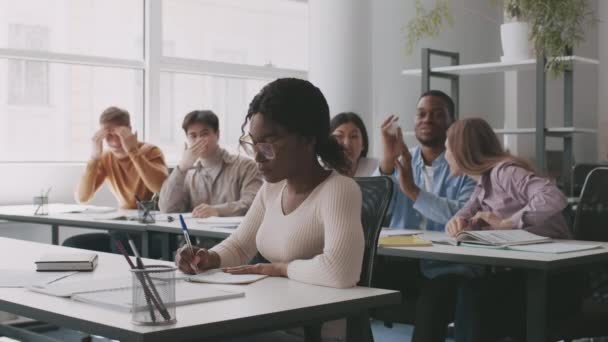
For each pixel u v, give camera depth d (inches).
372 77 227.3
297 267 70.0
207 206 149.3
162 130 221.8
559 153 221.9
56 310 55.6
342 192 72.0
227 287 66.4
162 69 220.5
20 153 202.5
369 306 61.6
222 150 164.7
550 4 179.6
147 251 137.6
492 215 106.3
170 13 223.9
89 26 209.8
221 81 233.8
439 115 132.4
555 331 92.5
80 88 209.9
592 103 289.7
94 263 79.0
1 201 192.9
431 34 226.5
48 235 198.8
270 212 78.5
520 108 269.3
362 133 149.1
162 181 178.9
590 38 284.2
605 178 109.3
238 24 236.2
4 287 66.3
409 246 97.5
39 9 202.5
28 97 202.5
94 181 184.4
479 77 266.1
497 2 257.9
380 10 243.1
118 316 53.3
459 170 115.5
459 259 90.3
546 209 104.1
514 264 85.4
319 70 223.6
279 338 72.3
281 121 72.9
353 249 68.1
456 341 98.0
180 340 49.6
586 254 88.5
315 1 223.6
